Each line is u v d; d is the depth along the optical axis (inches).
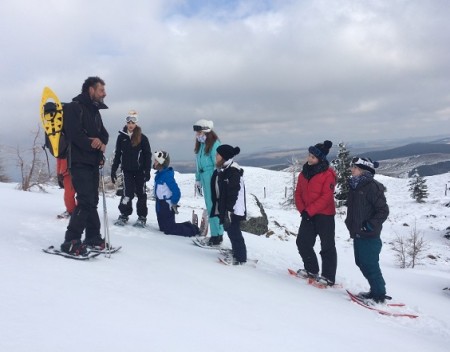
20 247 183.9
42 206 335.6
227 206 230.7
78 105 184.1
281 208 1204.5
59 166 270.5
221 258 237.3
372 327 170.2
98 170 197.9
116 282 151.4
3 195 383.2
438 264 540.4
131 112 291.9
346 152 1201.4
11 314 102.4
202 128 277.0
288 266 277.9
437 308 232.7
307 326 147.5
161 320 119.3
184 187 1472.7
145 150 296.8
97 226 202.7
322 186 229.8
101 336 99.9
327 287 234.7
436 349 156.9
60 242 205.6
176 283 167.3
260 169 2023.9
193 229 313.1
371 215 212.5
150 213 397.4
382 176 1979.6
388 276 343.9
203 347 105.9
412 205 1318.9
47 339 92.5
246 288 185.8
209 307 143.6
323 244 234.5
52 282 135.5
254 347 113.4
